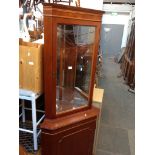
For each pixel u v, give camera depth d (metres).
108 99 3.69
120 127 2.68
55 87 1.25
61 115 1.36
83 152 1.60
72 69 1.39
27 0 1.80
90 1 2.31
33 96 1.40
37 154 1.62
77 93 1.48
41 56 1.34
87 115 1.46
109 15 7.72
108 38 8.09
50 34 1.09
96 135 1.93
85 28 1.25
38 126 1.69
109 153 2.12
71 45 1.30
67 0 1.77
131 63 4.45
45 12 1.05
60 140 1.36
